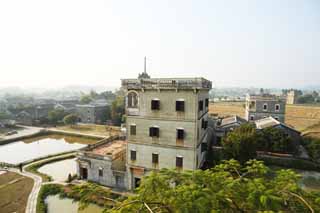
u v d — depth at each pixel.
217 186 8.46
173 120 25.72
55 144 55.50
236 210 7.34
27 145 54.50
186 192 7.45
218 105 133.62
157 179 9.19
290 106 122.69
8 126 72.38
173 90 25.42
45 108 101.31
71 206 24.27
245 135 30.98
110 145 36.88
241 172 11.66
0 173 33.66
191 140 25.09
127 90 27.67
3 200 24.92
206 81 27.86
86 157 30.41
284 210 7.23
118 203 8.91
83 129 71.38
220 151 33.91
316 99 164.25
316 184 28.62
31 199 25.12
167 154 26.20
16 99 150.38
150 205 7.92
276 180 8.94
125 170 28.41
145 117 27.00
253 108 55.16
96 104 94.50
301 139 41.22
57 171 35.41
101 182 29.55
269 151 36.56
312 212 6.89
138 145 27.47
